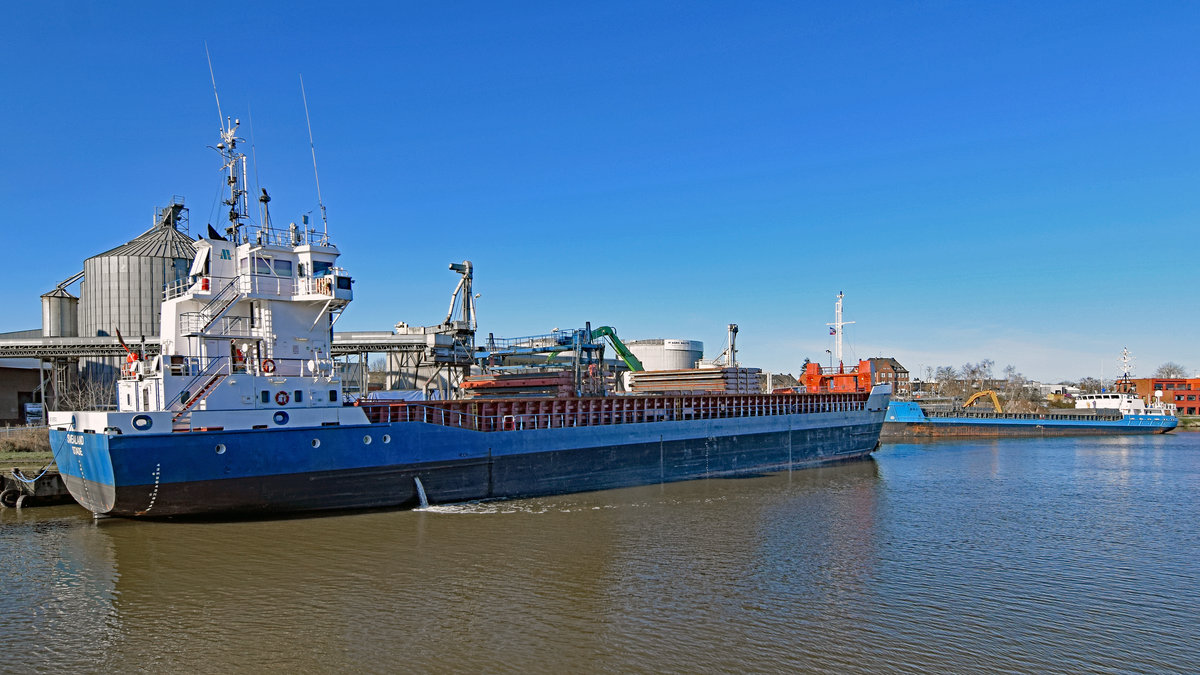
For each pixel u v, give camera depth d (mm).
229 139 32594
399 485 32969
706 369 58594
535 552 25438
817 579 22656
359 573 22688
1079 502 37781
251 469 28719
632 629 18188
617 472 43000
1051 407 145375
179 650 16859
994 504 36969
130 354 30156
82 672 15797
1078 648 17344
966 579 22875
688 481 46125
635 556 25125
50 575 22297
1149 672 16062
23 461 35750
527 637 17609
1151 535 29531
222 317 30656
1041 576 23359
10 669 15930
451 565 23672
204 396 27953
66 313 69875
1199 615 19719
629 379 65375
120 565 23297
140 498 26781
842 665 16203
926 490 42125
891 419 89562
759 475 49781
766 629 18281
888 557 25469
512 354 52812
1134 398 103938
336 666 16016
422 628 18141
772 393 61375
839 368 72312
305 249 32344
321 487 30672
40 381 62781
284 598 20359
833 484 44781
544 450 38844
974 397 101562
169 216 73125
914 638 17828
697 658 16484
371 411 34656
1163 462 59000
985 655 16875
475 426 38250
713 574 22984
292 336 32062
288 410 29781
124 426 26031
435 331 59188
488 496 36344
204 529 28047
